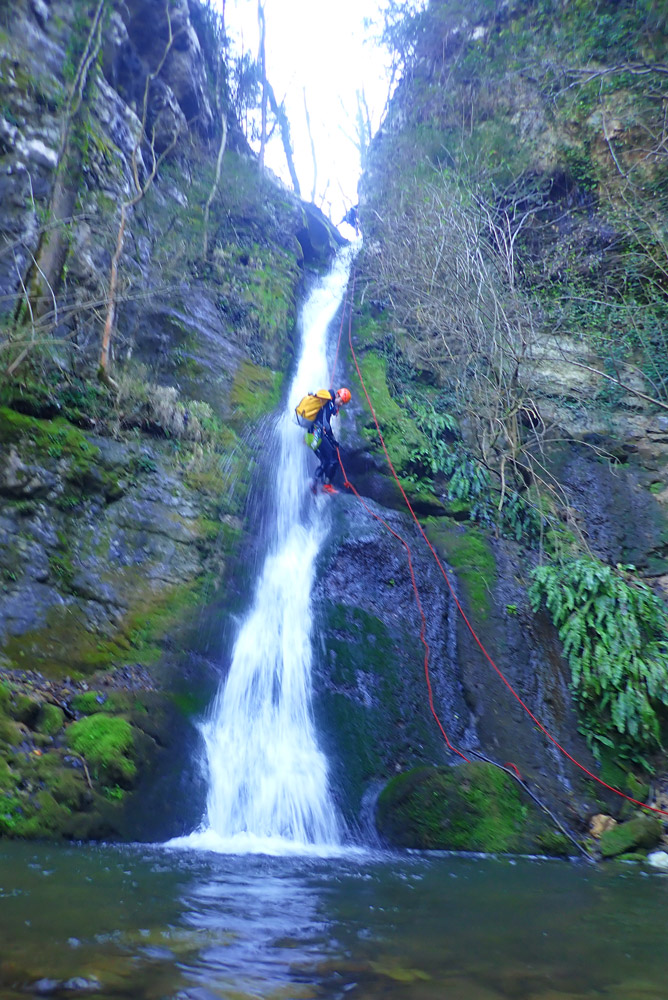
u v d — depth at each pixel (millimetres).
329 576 9844
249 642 8844
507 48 18969
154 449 10352
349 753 7773
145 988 2535
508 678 9227
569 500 12125
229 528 10188
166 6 17250
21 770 5934
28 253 10945
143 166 15336
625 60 16703
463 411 13648
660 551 11477
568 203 16672
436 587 10258
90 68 12898
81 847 5496
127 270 12734
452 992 2711
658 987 2889
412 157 19172
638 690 8852
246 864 5281
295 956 3061
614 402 13422
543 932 3748
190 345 13062
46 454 8828
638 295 15266
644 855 7219
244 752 7359
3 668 7223
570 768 8398
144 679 7879
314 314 17266
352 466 12188
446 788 7055
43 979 2549
